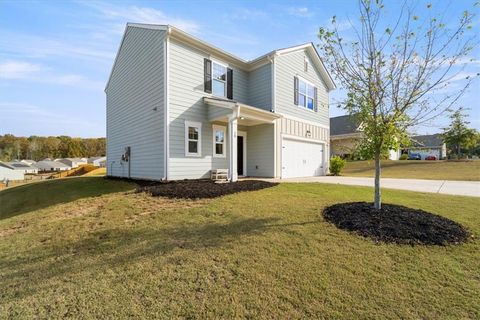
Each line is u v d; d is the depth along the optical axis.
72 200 8.00
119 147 13.55
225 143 11.50
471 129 24.28
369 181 11.36
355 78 4.93
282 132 12.45
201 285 2.89
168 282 2.96
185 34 9.75
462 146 25.89
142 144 11.12
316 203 5.96
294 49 13.23
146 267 3.31
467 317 2.35
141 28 11.03
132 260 3.51
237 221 4.85
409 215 4.76
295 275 3.04
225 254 3.56
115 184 10.62
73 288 2.93
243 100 12.77
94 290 2.87
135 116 11.71
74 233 4.78
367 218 4.63
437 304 2.53
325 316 2.39
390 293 2.70
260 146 12.48
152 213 5.64
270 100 12.10
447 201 6.35
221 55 11.41
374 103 4.77
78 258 3.70
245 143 12.98
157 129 9.96
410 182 11.25
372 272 3.07
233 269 3.19
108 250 3.90
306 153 14.40
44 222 5.72
